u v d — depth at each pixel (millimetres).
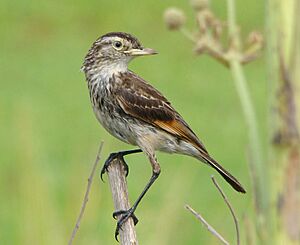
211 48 4555
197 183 19266
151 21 35062
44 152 22562
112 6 36188
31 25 34719
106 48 10641
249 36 4520
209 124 25531
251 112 4078
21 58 31578
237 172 22156
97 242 10391
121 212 7727
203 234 15586
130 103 10430
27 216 10445
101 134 22922
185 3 36250
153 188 18266
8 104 27375
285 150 3617
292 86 3607
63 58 31672
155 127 10422
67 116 26125
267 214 3650
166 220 11125
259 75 29281
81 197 10547
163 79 29438
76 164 12438
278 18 3627
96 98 10727
